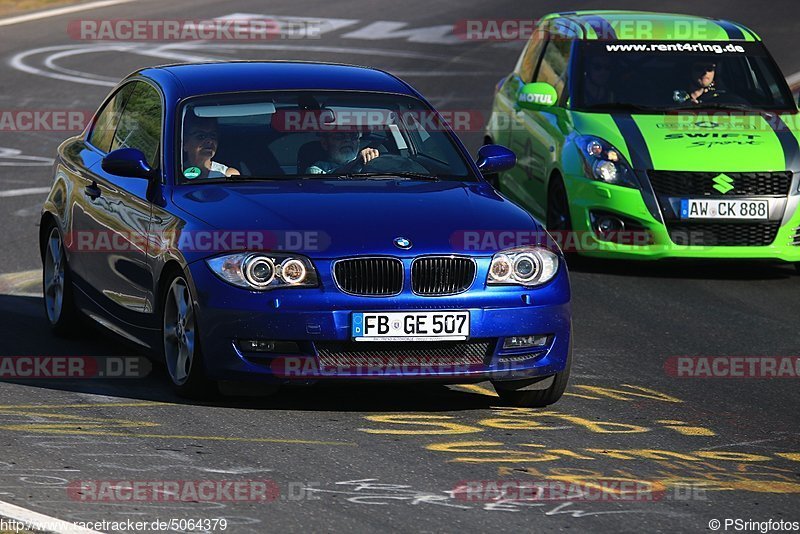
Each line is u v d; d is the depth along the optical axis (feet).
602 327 93.15
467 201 72.64
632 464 61.41
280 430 64.69
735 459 63.16
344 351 66.90
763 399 75.72
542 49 130.82
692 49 121.60
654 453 63.52
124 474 56.65
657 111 116.16
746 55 121.90
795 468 62.08
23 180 142.92
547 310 69.15
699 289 106.73
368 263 66.74
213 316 66.80
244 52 229.66
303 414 67.97
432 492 55.67
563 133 115.44
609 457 62.44
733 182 108.88
